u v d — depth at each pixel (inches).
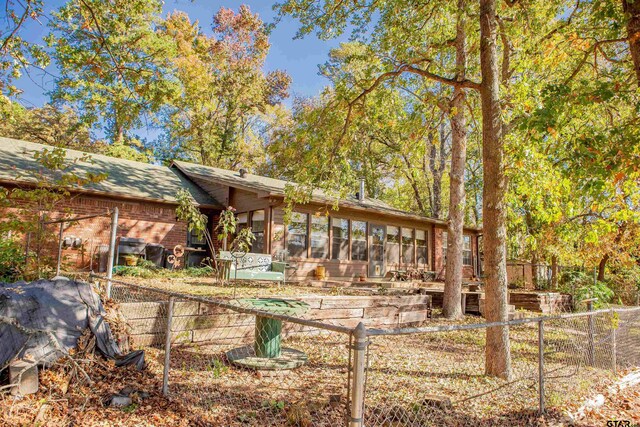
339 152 346.6
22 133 979.9
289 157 361.1
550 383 219.1
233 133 1227.9
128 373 183.2
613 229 239.0
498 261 227.9
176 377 187.8
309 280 586.2
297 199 348.2
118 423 139.1
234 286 405.1
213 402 162.4
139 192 544.7
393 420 156.8
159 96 340.2
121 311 224.4
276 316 128.0
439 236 829.8
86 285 202.7
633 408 201.0
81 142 1054.4
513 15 364.2
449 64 466.6
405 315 369.7
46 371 163.5
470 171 913.5
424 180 1072.8
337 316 322.3
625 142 183.5
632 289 697.0
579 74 330.0
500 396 195.5
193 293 339.0
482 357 271.1
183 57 784.9
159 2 313.1
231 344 260.4
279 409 159.8
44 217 291.6
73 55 302.2
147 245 526.3
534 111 197.2
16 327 160.7
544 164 214.2
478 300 456.8
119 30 323.0
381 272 709.3
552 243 513.7
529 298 513.3
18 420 135.3
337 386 192.4
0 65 277.9
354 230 676.1
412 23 341.4
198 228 446.0
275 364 210.2
